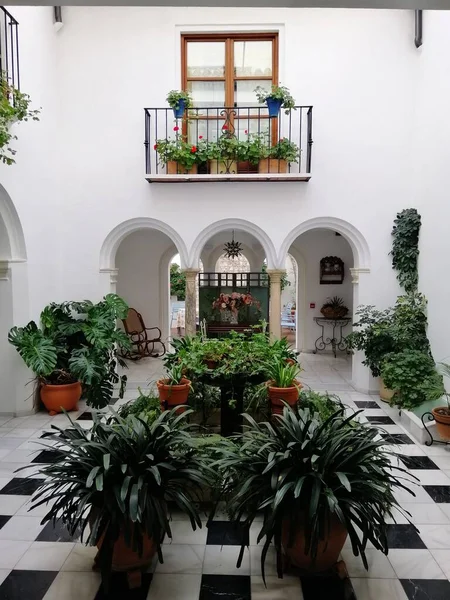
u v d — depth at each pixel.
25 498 3.79
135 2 2.46
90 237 7.00
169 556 2.96
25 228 5.82
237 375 4.05
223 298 7.20
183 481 2.88
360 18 6.78
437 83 5.95
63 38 6.86
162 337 10.58
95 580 2.74
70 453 2.67
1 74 4.59
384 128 6.86
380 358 6.45
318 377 7.98
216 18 6.86
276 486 2.48
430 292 6.23
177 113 6.65
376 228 6.93
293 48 6.83
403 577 2.77
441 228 5.87
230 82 7.09
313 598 2.58
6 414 5.96
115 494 2.44
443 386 5.59
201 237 7.03
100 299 7.02
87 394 6.00
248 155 6.72
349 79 6.84
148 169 6.79
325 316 9.98
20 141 5.62
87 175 6.96
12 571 2.83
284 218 6.96
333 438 2.64
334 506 2.31
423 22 6.45
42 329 6.23
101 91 6.90
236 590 2.64
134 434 2.70
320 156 6.90
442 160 5.82
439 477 4.18
